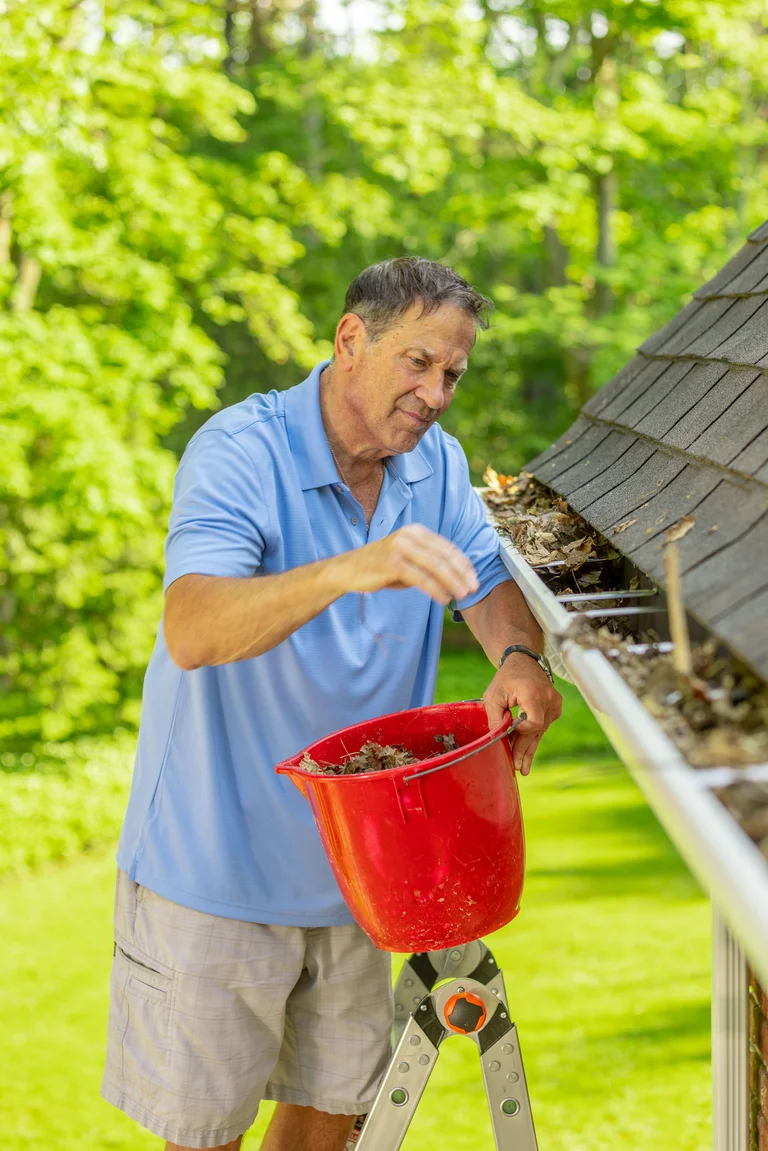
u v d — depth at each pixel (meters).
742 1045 2.10
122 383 7.16
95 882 6.43
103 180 7.30
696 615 1.12
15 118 6.09
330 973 2.15
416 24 8.77
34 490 6.98
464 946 2.09
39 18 6.02
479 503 2.31
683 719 1.00
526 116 8.84
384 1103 1.88
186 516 1.83
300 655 2.01
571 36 10.91
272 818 2.04
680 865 6.20
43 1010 4.71
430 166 8.67
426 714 2.01
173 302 7.75
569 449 2.46
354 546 2.04
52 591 7.80
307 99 9.81
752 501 1.28
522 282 14.55
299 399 2.01
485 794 1.75
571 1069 3.85
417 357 1.86
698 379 1.96
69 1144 3.62
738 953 2.09
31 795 7.02
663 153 9.82
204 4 7.51
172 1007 2.04
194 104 7.53
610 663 1.20
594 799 7.64
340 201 8.91
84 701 7.86
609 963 4.84
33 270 7.45
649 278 10.14
